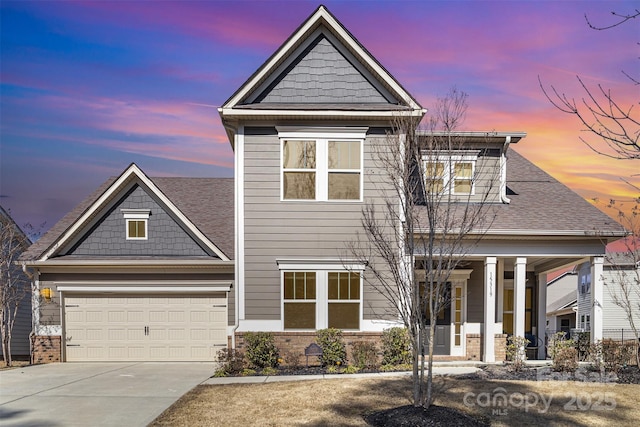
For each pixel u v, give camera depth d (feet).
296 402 26.86
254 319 40.73
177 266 46.03
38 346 46.37
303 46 42.78
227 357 38.65
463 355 45.42
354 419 23.38
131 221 47.93
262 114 40.42
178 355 46.62
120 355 46.73
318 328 40.63
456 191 44.68
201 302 46.88
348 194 41.29
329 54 42.86
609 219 42.09
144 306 46.98
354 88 42.60
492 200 45.03
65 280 46.80
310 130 41.47
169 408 26.53
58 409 26.66
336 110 40.27
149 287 46.68
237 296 40.81
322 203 41.14
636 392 28.35
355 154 41.55
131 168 47.32
